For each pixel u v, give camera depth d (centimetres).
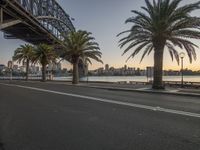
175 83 4153
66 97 2064
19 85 3984
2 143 783
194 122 1056
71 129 947
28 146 750
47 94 2333
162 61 3319
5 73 12644
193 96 2425
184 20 3170
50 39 7988
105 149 713
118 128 955
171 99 2039
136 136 841
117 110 1379
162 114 1252
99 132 898
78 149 716
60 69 11344
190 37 3216
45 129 950
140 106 1537
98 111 1345
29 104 1638
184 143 762
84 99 1917
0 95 2244
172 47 3459
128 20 3369
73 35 4994
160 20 3209
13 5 4534
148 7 3291
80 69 7981
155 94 2614
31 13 5591
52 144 765
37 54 6838
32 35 7556
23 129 955
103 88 3353
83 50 5019
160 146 735
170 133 876
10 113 1301
